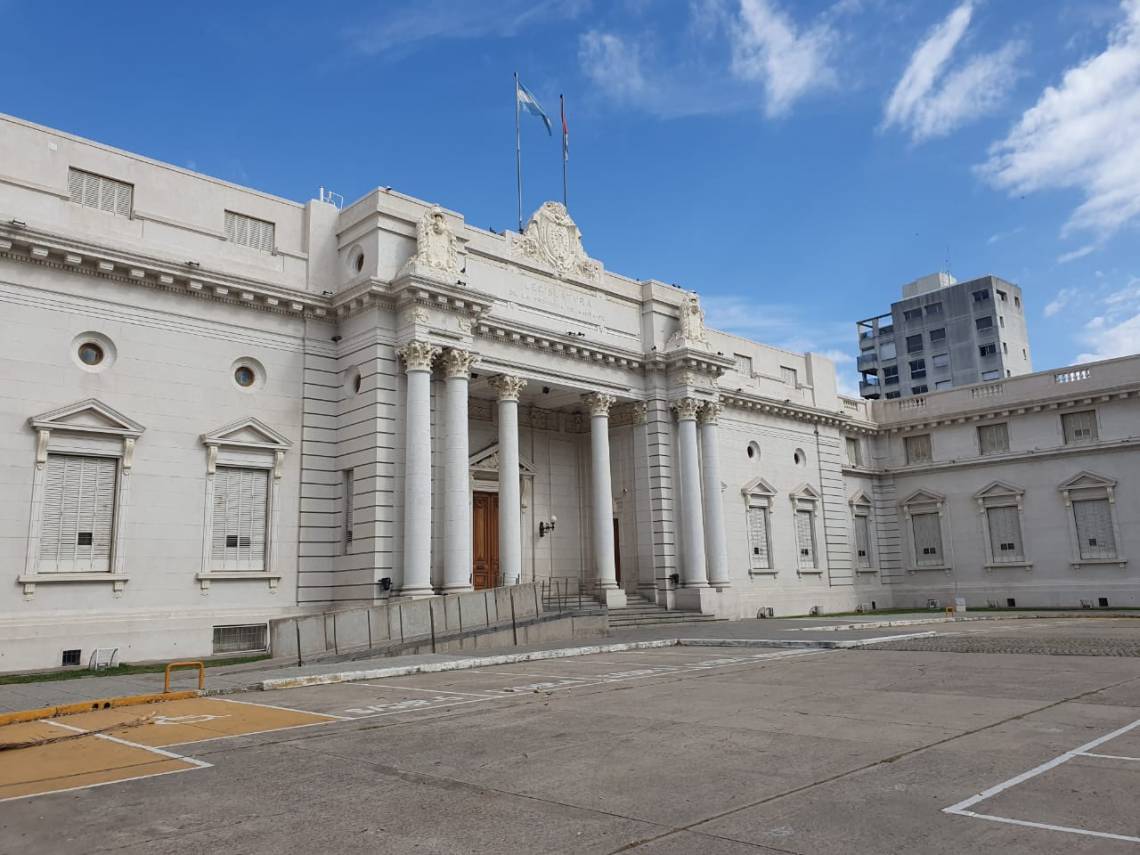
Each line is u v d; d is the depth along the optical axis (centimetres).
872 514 5475
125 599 2480
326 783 890
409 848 674
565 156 4016
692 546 3841
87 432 2469
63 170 2534
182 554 2611
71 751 1117
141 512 2544
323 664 2123
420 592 2745
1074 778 805
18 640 2267
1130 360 4666
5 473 2314
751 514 4516
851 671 1705
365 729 1204
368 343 2933
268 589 2784
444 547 2916
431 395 3009
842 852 627
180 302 2717
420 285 2869
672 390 3988
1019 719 1103
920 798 757
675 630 3152
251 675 1906
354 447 2933
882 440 5625
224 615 2661
